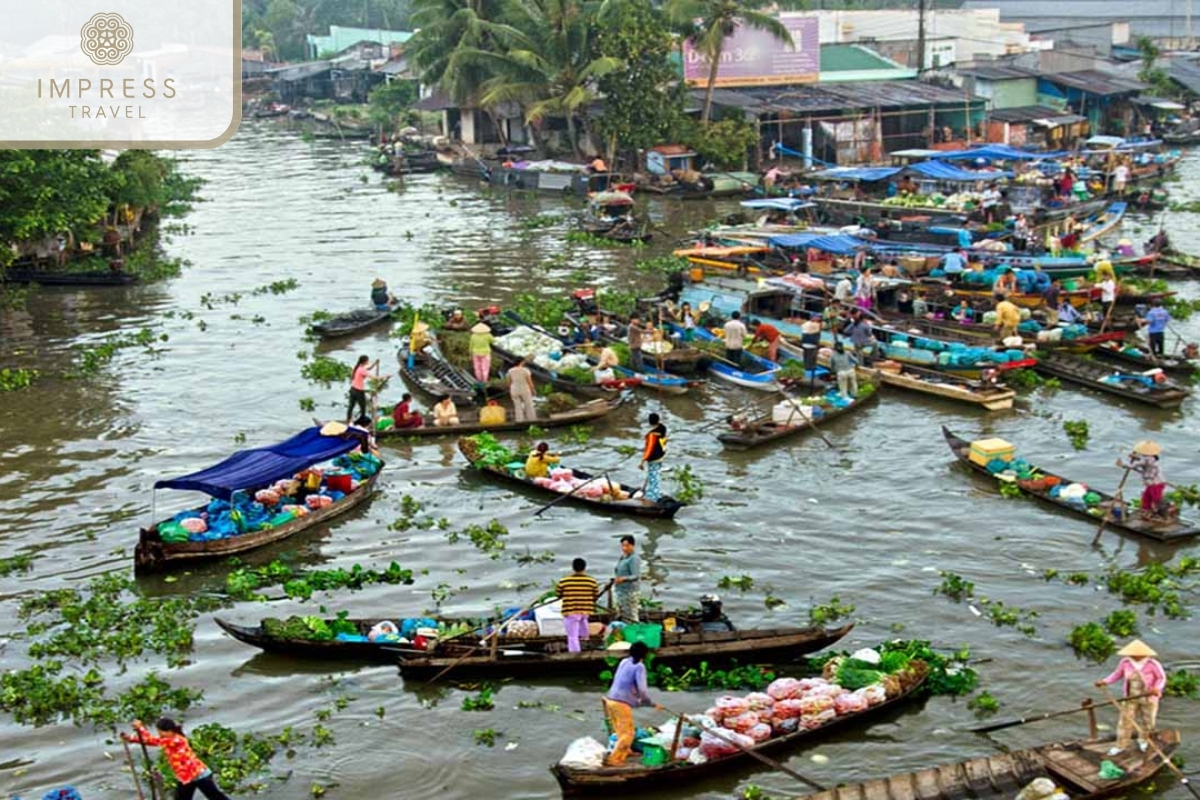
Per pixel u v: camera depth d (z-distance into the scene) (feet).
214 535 77.87
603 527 81.82
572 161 245.24
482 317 129.08
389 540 80.38
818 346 111.55
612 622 65.26
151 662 65.87
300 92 406.00
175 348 127.65
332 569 75.92
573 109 232.73
